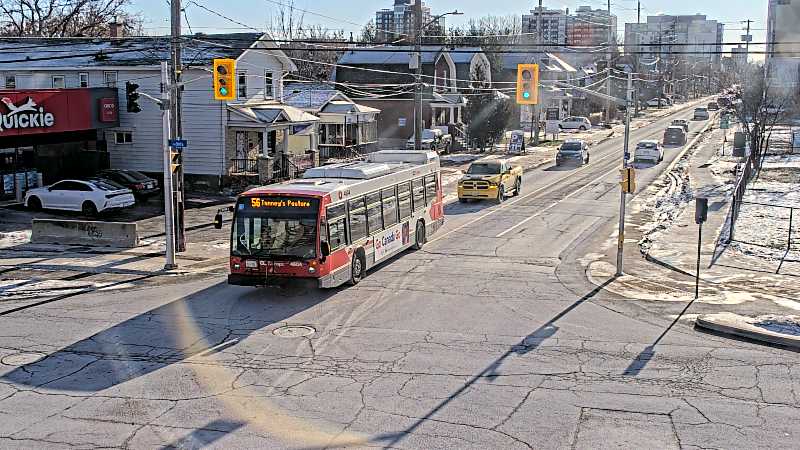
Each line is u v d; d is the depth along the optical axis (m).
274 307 18.86
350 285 21.08
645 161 56.31
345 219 20.55
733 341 16.09
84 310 18.66
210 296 20.09
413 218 25.92
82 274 22.72
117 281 21.89
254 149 43.38
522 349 15.48
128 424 11.70
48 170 38.91
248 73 42.09
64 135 37.72
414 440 11.07
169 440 11.12
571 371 14.15
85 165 40.56
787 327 16.78
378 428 11.52
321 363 14.60
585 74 107.56
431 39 92.94
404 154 27.92
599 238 28.53
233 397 12.84
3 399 12.78
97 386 13.39
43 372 14.12
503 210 35.41
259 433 11.35
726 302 19.23
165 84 22.95
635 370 14.22
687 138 78.31
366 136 57.44
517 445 10.89
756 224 30.16
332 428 11.52
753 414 12.08
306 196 19.08
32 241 27.47
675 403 12.55
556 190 42.53
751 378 13.79
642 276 22.31
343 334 16.52
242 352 15.30
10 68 42.66
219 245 27.36
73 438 11.20
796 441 11.04
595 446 10.85
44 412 12.21
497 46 95.06
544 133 77.81
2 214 32.22
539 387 13.30
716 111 129.62
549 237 28.78
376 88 68.38
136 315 18.17
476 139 64.25
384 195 23.45
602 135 83.62
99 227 27.05
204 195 39.44
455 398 12.76
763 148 61.66
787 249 25.62
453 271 23.00
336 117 52.62
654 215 33.88
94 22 68.88
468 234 29.45
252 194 19.39
